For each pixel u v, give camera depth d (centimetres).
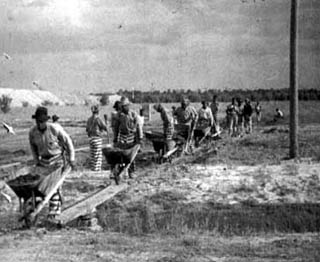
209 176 1631
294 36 2080
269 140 2761
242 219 1157
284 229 1125
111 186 1420
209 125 2470
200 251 848
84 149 2538
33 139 1028
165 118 2009
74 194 1389
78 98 7850
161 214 1184
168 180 1566
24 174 1017
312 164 1845
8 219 1088
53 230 999
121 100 1582
